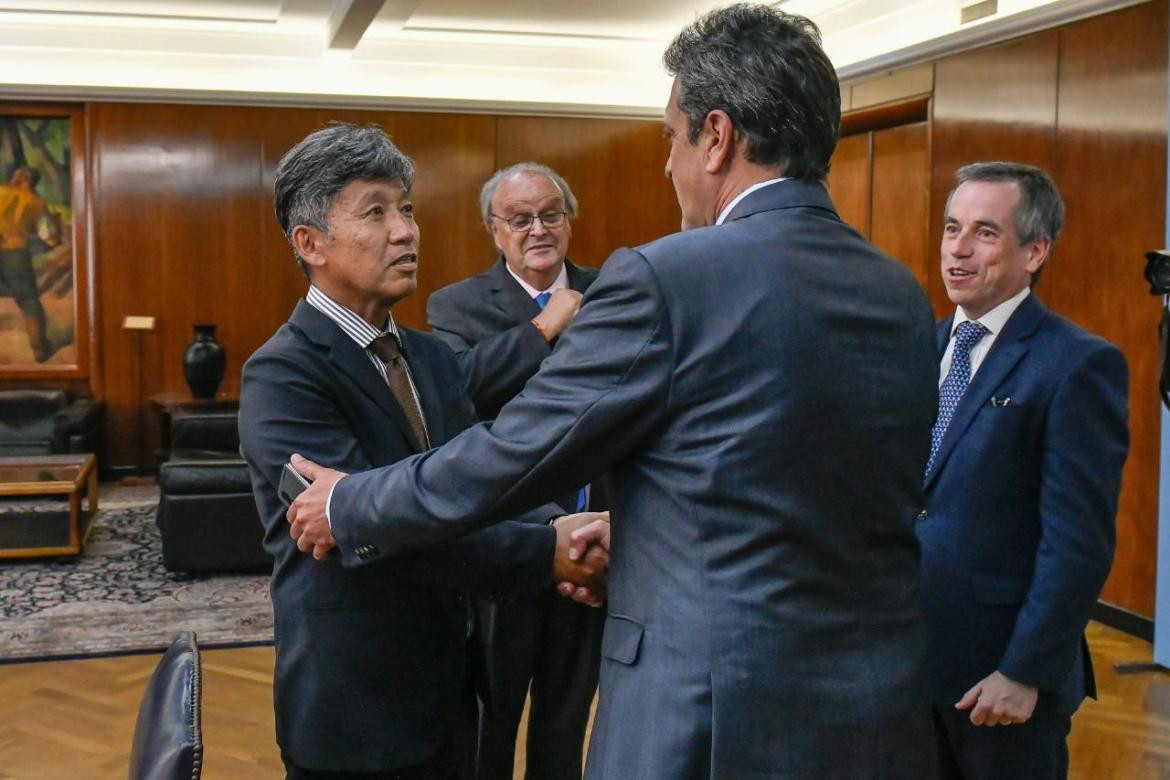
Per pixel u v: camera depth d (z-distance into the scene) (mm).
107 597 5695
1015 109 6414
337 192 1795
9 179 9203
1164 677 4730
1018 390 2035
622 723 1418
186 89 9195
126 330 9414
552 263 2787
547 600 2529
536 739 2598
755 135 1477
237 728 4023
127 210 9352
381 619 1774
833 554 1397
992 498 2039
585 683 2568
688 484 1386
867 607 1429
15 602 5578
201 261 9469
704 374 1374
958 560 2047
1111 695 4477
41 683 4473
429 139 9742
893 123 7984
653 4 8266
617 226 10141
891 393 1451
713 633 1355
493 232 2869
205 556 5977
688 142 1534
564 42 9664
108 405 9406
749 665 1342
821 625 1379
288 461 1731
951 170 7031
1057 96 6070
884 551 1470
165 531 5934
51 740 3898
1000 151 6562
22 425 8789
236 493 5996
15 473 6551
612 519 1508
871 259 1506
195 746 1290
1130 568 5551
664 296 1383
